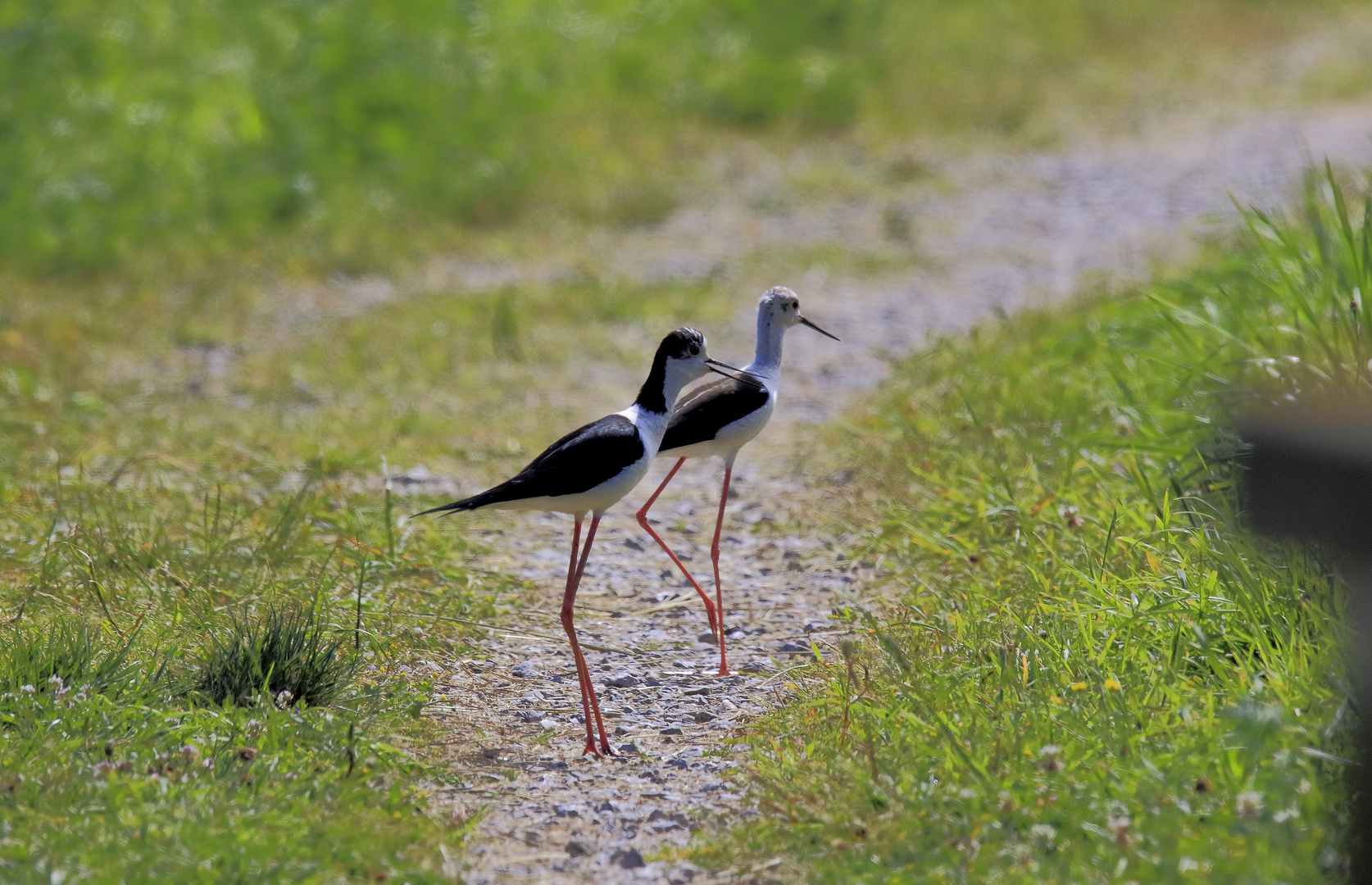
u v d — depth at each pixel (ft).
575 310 63.98
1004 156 96.89
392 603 33.32
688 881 21.38
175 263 68.28
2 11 83.92
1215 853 19.57
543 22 107.45
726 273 71.97
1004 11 134.41
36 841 20.51
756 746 26.00
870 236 79.05
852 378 56.24
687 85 103.45
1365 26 138.92
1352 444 13.38
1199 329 42.16
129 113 78.59
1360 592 17.97
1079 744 23.38
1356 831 18.47
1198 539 29.22
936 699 25.77
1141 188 86.89
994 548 34.14
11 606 31.07
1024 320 56.85
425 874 20.76
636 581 37.27
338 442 46.55
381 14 97.55
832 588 35.94
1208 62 124.77
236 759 23.44
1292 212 55.83
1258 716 21.42
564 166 87.30
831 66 107.96
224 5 95.35
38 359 53.93
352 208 77.36
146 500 39.40
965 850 20.56
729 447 34.58
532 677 30.71
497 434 48.75
